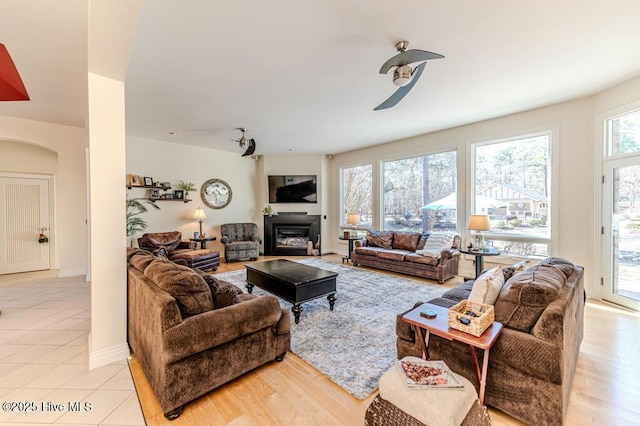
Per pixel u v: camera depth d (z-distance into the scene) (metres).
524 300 1.58
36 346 2.43
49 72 2.89
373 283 4.39
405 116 4.33
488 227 3.82
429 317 1.71
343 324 2.86
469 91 3.40
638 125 3.15
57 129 4.78
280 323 2.15
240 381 1.94
